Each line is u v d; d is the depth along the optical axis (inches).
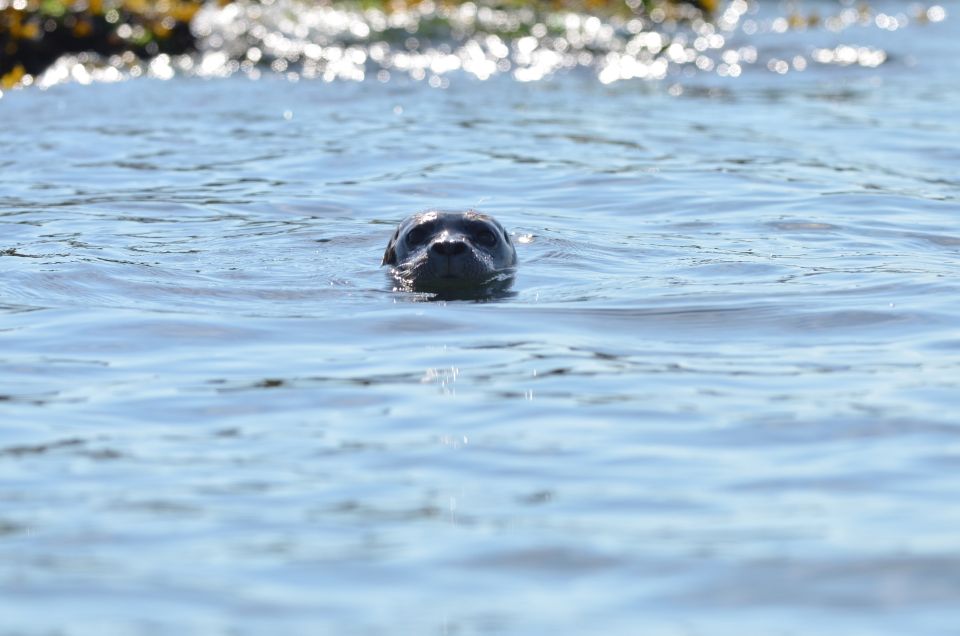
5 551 703.1
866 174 1953.7
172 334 1146.0
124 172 1973.4
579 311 1219.9
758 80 3038.9
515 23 3260.3
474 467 821.2
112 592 654.5
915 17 4028.1
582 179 1925.4
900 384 977.5
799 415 909.2
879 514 737.0
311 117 2463.1
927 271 1368.1
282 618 627.2
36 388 990.4
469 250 1358.3
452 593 653.3
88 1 2989.7
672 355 1073.5
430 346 1106.1
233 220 1672.0
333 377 1015.6
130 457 843.4
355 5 3262.8
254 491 785.6
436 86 2866.6
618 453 843.4
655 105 2659.9
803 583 655.8
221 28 3056.1
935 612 623.2
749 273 1374.3
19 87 2714.1
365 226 1641.2
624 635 608.1
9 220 1644.9
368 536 720.3
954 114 2507.4
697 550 695.7
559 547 703.1
